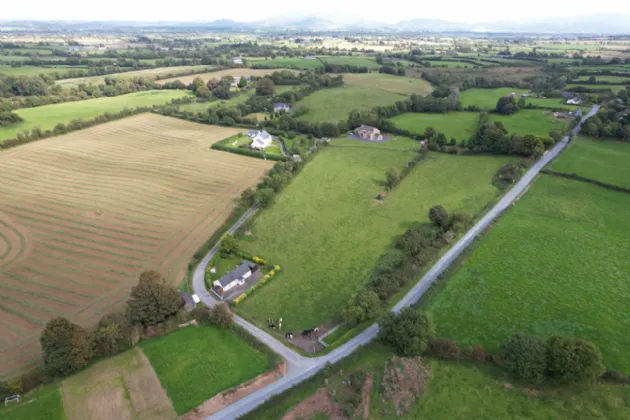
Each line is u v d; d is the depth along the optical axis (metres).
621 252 76.19
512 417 44.28
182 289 68.38
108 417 45.91
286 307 65.38
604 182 105.44
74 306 63.28
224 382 50.62
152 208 95.31
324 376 51.19
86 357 51.94
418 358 52.34
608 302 62.84
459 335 57.03
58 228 85.62
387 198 102.19
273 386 50.72
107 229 85.81
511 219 89.19
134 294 58.47
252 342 56.84
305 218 93.06
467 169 118.69
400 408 45.94
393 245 81.38
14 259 74.94
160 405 47.44
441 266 73.12
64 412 46.28
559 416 44.09
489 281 68.31
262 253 80.00
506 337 56.44
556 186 105.44
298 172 118.81
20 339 56.47
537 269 71.31
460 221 83.94
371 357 54.03
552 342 49.19
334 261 77.06
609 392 46.72
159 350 55.44
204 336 58.06
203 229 87.12
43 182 107.44
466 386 48.44
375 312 60.56
